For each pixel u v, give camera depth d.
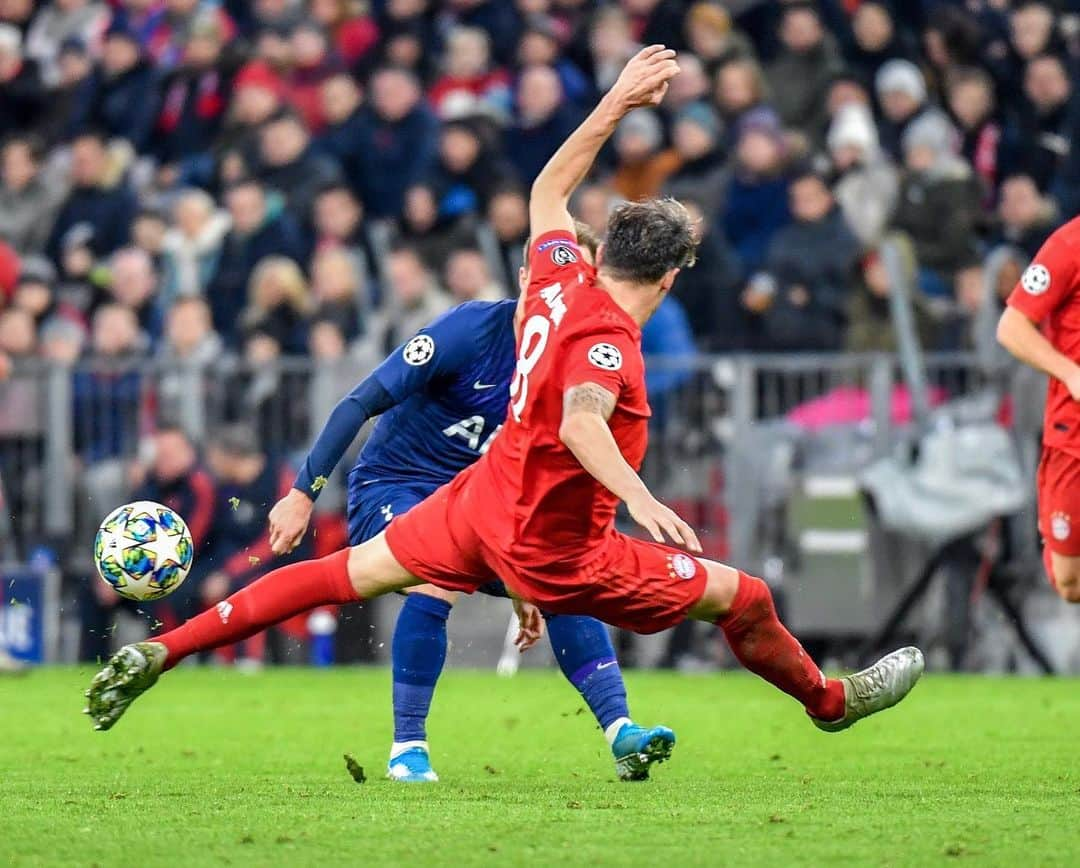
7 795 16.48
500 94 46.81
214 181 48.66
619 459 14.08
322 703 28.86
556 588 15.40
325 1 50.56
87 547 38.81
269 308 41.00
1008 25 45.50
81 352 43.81
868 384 36.22
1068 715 26.56
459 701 29.17
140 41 54.12
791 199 39.69
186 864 12.12
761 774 18.66
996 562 35.25
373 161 45.78
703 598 15.73
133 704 28.72
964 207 40.41
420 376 17.45
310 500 17.34
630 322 14.86
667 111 44.19
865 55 45.91
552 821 14.16
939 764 19.84
